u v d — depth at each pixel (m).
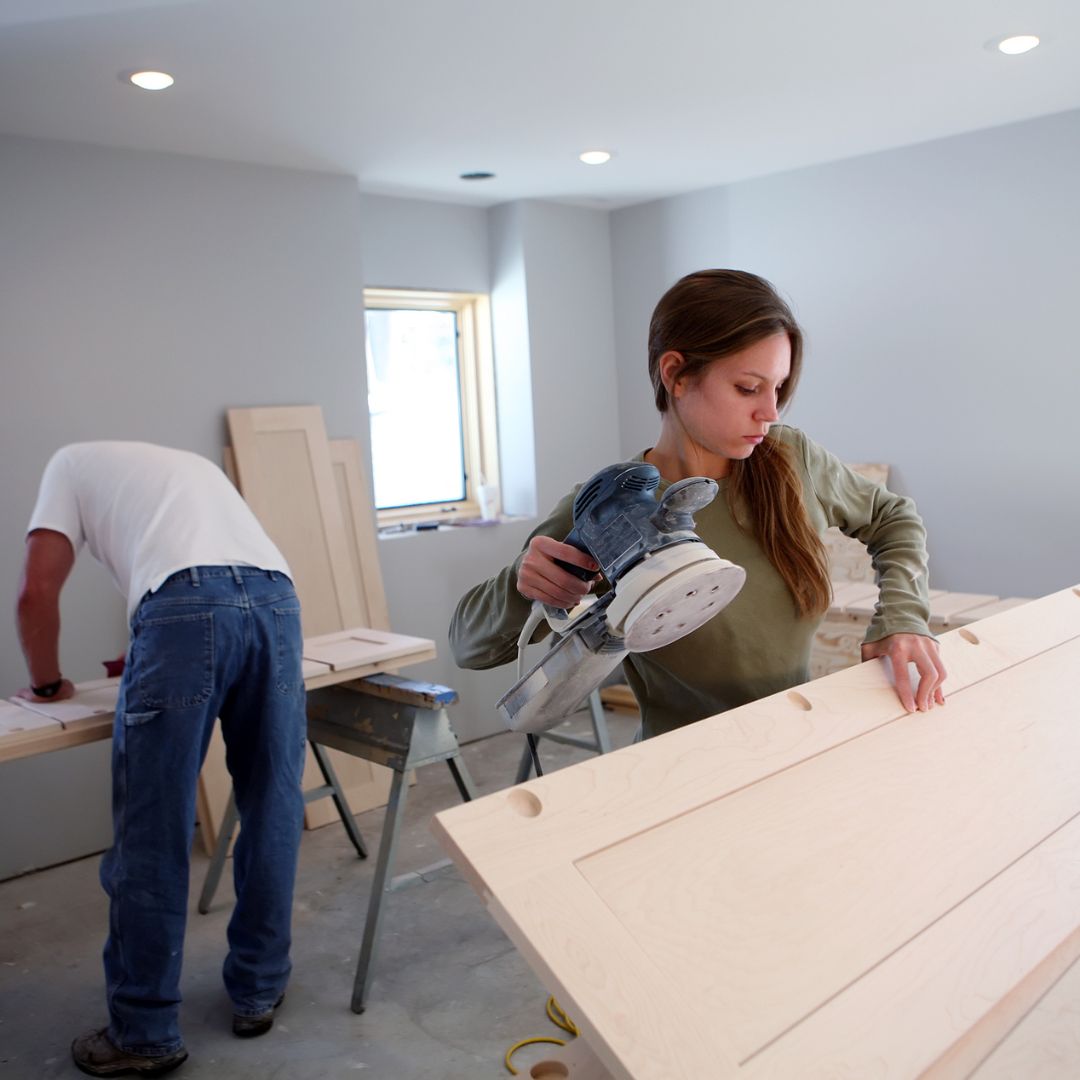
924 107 3.62
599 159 4.11
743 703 1.46
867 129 3.88
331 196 4.12
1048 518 3.99
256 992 2.54
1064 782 1.32
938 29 2.83
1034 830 1.21
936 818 1.18
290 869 2.55
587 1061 0.95
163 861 2.32
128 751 2.30
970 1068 0.88
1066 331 3.88
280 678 2.48
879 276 4.33
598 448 5.21
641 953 0.88
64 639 3.56
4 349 3.41
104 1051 2.40
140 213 3.66
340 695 2.88
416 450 4.96
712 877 0.99
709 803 1.08
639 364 5.18
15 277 3.42
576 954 0.86
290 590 2.55
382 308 4.79
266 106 3.20
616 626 1.07
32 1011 2.71
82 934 3.12
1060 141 3.79
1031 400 3.99
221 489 2.52
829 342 4.52
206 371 3.83
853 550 4.21
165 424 3.74
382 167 4.05
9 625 3.43
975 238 4.05
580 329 5.10
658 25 2.69
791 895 1.00
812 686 1.34
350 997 2.69
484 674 4.80
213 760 3.68
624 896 0.93
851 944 0.97
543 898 0.90
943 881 1.08
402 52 2.79
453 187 4.48
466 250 4.89
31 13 2.41
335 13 2.49
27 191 3.43
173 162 3.73
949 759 1.30
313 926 3.07
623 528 1.10
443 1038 2.51
